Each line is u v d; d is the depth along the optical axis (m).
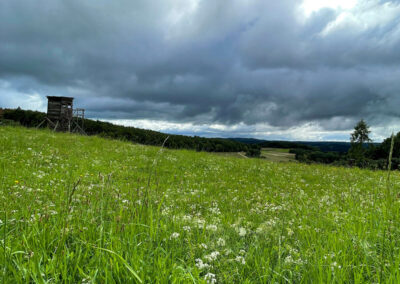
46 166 10.21
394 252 3.12
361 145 69.62
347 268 2.78
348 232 3.92
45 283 2.17
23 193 5.31
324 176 14.78
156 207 5.02
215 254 2.93
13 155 11.24
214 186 10.28
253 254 3.28
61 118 35.88
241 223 5.04
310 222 4.82
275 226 4.36
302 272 2.87
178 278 2.35
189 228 3.90
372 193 8.48
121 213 3.90
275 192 9.47
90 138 23.73
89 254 2.90
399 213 4.64
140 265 2.57
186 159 17.72
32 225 3.28
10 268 2.29
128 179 9.55
